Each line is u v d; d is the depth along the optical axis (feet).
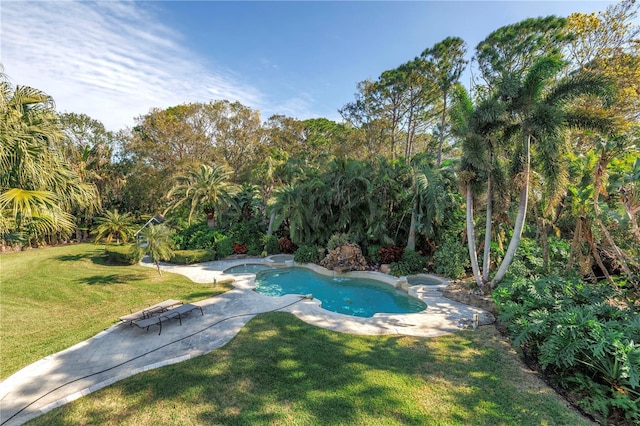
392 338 23.71
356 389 17.07
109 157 95.45
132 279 42.65
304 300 33.37
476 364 19.81
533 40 57.06
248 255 59.11
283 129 112.57
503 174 31.99
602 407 14.97
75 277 43.37
